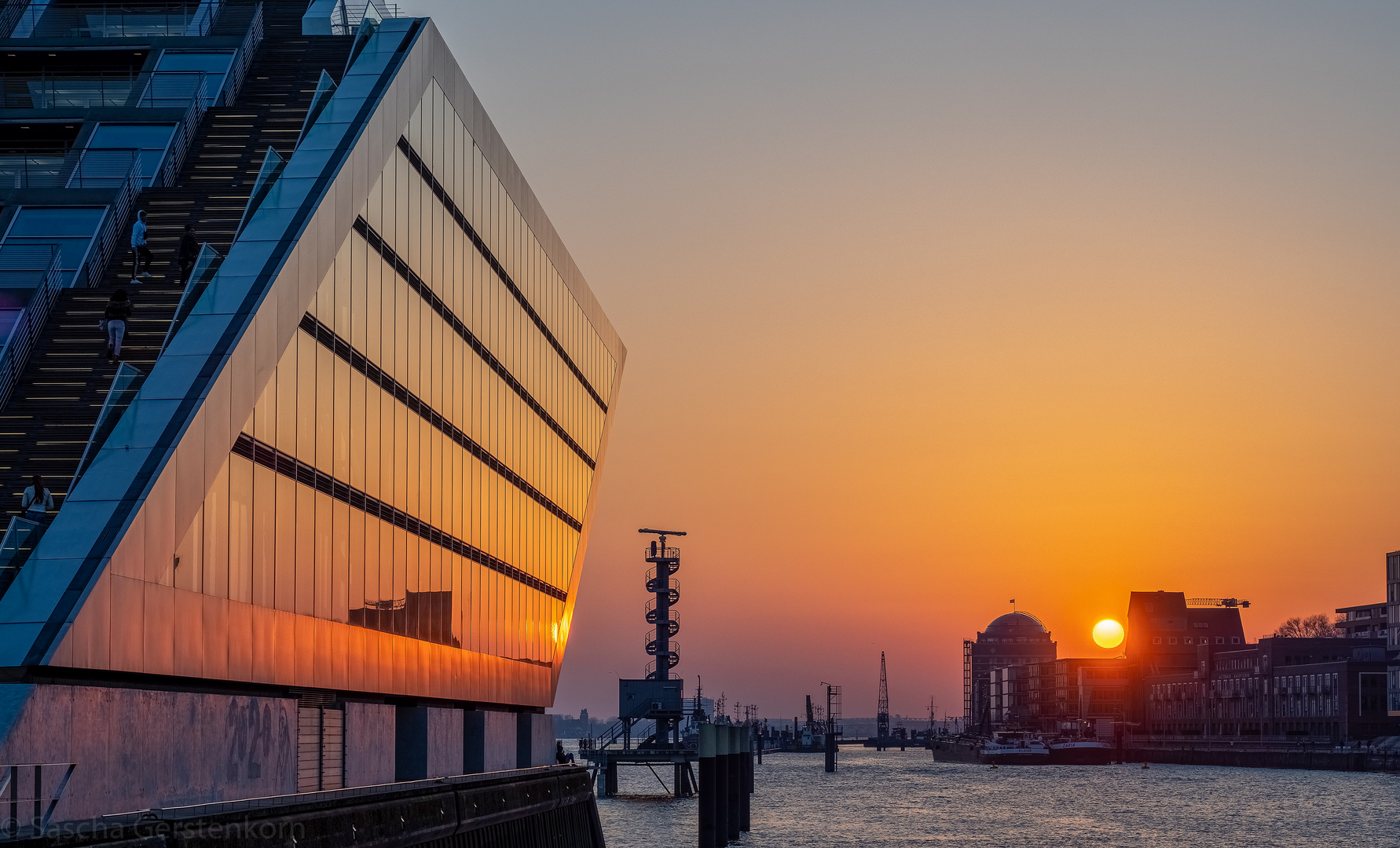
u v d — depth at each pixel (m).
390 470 43.22
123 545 26.61
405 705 46.41
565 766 55.56
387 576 42.78
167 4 50.03
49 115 44.47
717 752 82.62
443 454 49.09
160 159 41.50
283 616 34.50
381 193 42.03
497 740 56.38
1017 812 120.38
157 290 36.06
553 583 68.62
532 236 63.78
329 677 37.53
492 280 56.38
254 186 40.56
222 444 31.05
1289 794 147.62
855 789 168.50
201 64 47.09
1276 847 87.81
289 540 35.03
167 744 28.16
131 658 26.94
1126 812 119.88
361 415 40.59
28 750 23.31
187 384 30.47
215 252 35.50
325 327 37.44
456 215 50.91
